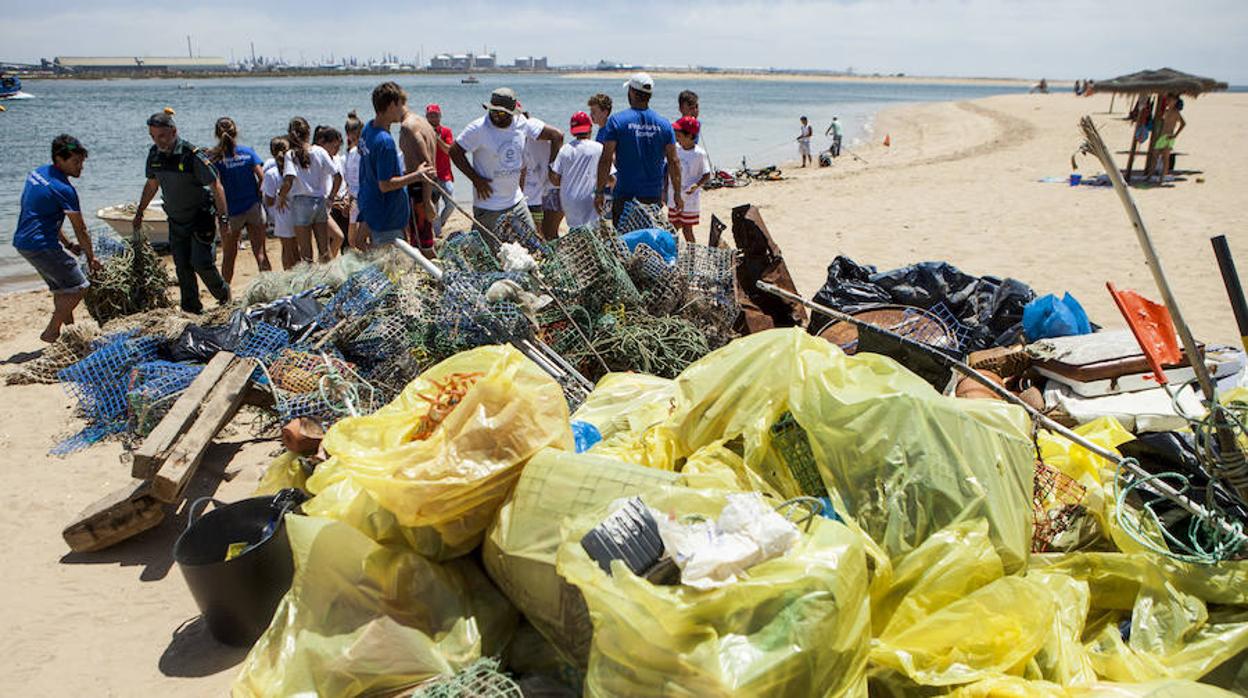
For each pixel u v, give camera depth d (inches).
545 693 112.3
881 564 112.4
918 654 108.0
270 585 141.4
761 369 138.5
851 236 468.8
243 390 201.2
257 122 1660.9
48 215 286.7
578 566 101.7
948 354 184.5
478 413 127.3
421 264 237.0
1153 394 181.0
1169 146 646.5
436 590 122.3
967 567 112.8
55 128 1454.2
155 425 208.1
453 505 123.0
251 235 378.6
